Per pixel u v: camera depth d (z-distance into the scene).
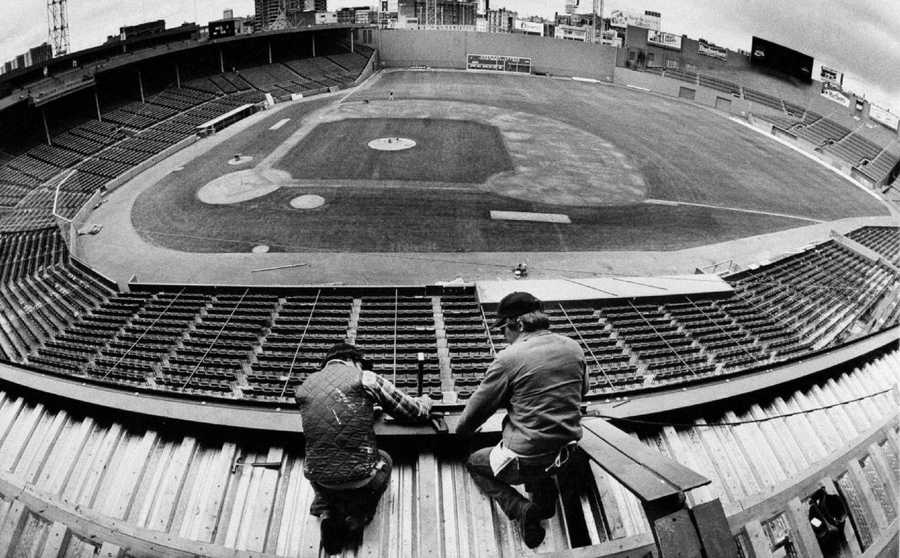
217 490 7.66
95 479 8.53
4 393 10.16
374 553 4.79
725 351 19.92
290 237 32.97
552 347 3.96
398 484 5.98
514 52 102.06
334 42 100.06
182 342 19.98
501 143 54.44
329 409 4.07
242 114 63.53
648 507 3.10
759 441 8.73
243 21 102.38
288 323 21.22
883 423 7.73
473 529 5.55
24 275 28.25
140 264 29.78
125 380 17.48
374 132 56.75
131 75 67.19
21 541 5.52
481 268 29.80
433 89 81.81
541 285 24.62
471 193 40.81
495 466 4.05
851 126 76.25
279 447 8.08
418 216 36.31
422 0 120.62
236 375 17.75
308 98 74.50
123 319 22.42
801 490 6.17
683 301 24.61
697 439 8.50
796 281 28.73
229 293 24.17
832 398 10.31
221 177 43.47
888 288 30.20
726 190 45.94
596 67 98.25
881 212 46.78
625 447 3.82
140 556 4.93
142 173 45.28
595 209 39.12
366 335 20.41
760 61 86.69
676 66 92.25
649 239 34.78
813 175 54.94
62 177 46.84
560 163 49.25
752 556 5.38
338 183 41.94
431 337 20.08
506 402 4.06
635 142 58.31
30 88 51.53
